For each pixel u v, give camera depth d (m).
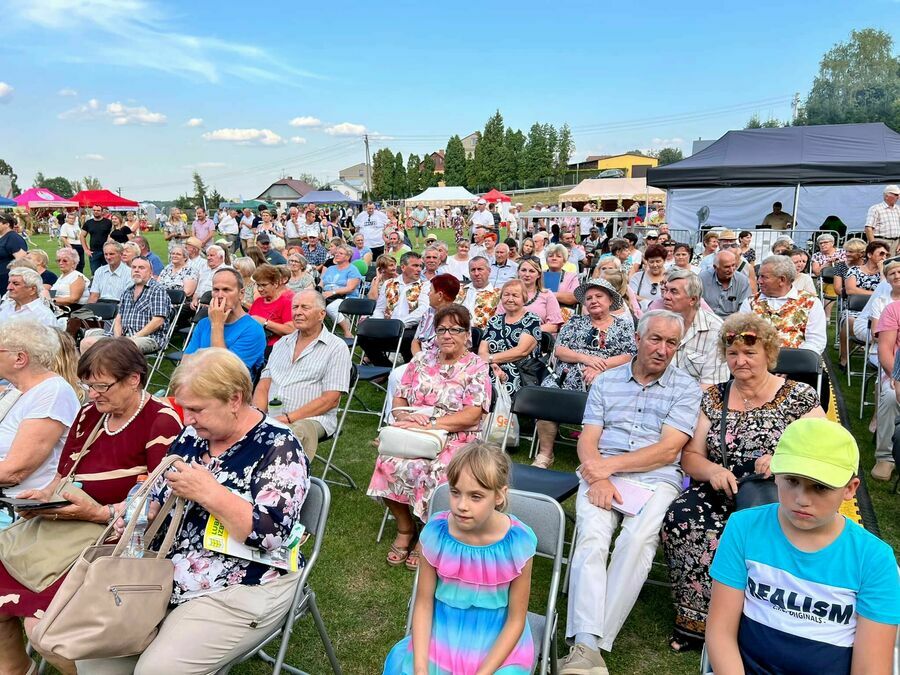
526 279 5.93
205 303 7.26
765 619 1.85
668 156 83.31
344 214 33.84
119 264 8.30
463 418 3.66
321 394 4.18
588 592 2.72
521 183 79.00
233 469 2.25
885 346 4.58
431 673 2.05
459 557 2.08
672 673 2.76
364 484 4.65
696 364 4.66
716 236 9.05
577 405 3.82
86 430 2.70
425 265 7.55
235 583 2.20
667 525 2.90
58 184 95.62
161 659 2.00
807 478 1.68
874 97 54.28
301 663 2.80
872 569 1.73
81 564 1.96
